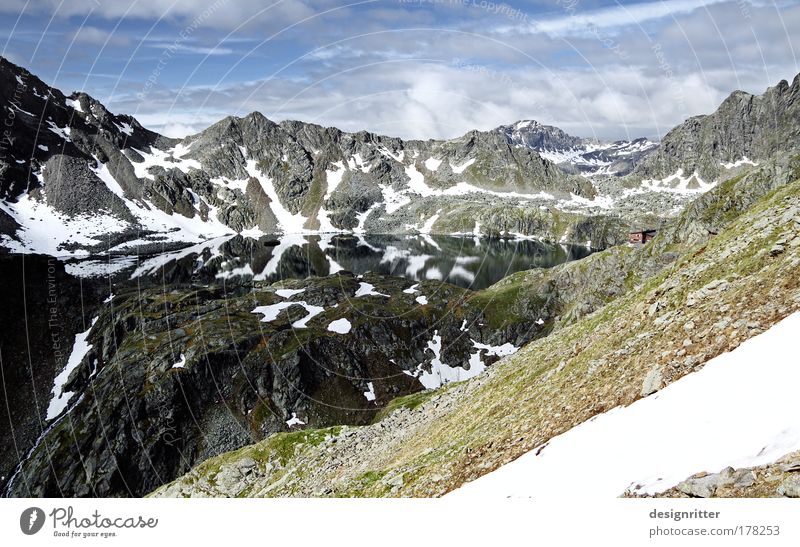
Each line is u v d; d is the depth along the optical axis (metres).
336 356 170.25
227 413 150.38
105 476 131.88
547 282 195.62
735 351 21.48
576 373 32.66
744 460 16.34
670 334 26.84
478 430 35.41
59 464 134.00
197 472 74.12
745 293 25.12
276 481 60.81
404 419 58.12
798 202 31.94
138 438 139.88
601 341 34.78
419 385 169.12
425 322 191.75
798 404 16.84
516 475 24.11
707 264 32.88
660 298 33.34
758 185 108.19
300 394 156.88
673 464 18.11
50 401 162.12
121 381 153.62
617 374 27.62
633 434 21.25
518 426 31.11
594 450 22.02
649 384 23.42
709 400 19.84
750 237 32.31
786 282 23.48
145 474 134.62
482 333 187.12
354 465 49.16
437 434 42.03
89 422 142.88
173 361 159.38
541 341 52.03
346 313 192.00
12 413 154.38
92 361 176.88
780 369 18.70
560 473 21.83
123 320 188.25
